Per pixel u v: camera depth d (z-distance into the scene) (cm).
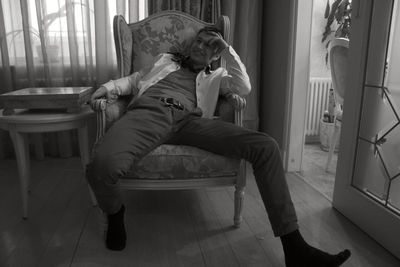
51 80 236
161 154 140
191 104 166
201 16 237
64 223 161
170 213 172
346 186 166
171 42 194
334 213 173
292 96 219
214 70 182
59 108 173
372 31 147
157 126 143
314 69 301
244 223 163
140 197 191
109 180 125
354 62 157
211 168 143
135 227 158
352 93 159
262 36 259
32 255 136
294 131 227
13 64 233
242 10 237
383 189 149
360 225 157
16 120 150
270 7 241
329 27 280
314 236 151
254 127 263
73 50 231
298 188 205
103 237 149
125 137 132
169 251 140
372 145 155
